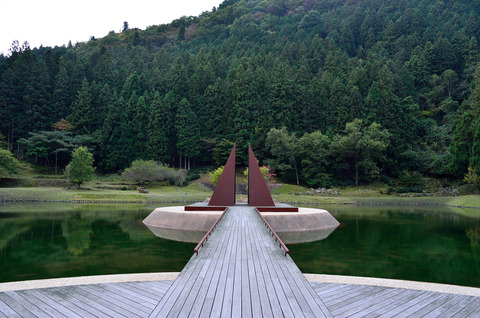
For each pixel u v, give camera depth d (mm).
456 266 10562
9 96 65375
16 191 39531
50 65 75062
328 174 53625
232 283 6160
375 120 57250
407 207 36562
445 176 52125
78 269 9789
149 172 48531
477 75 52031
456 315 5379
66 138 59000
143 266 10188
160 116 62000
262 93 68062
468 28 79875
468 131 45188
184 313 4738
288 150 54656
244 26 120062
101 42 140250
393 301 5969
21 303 5680
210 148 64625
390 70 69562
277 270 7051
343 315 5289
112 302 5754
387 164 56344
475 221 23109
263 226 13477
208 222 17797
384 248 13539
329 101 62406
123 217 23844
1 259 11164
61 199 38500
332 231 18141
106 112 67812
